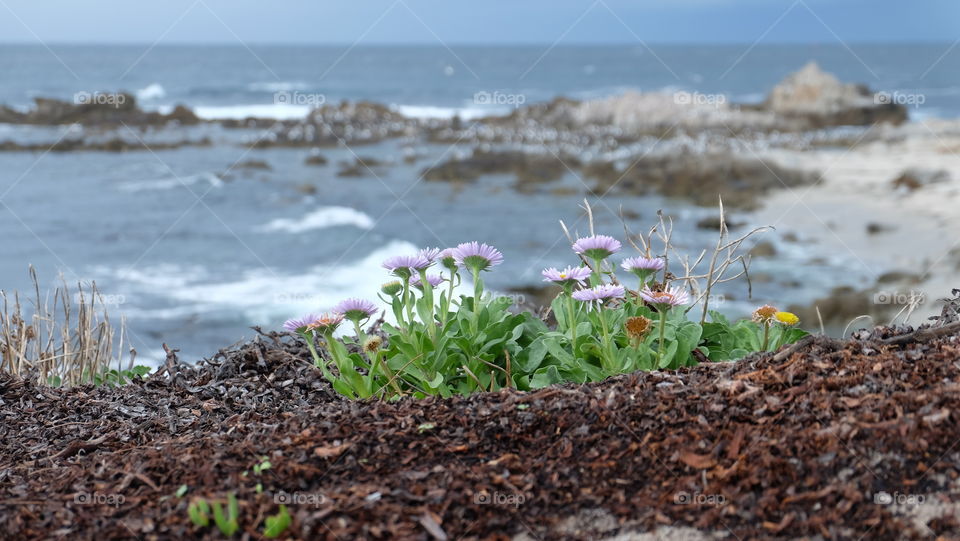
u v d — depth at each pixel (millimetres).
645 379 2807
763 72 65250
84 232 13898
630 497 2283
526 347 3398
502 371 3268
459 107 40938
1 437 3211
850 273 10617
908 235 12344
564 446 2467
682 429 2473
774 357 2811
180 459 2566
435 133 26953
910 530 2113
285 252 12352
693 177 18375
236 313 8883
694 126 25875
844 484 2234
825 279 10398
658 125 25969
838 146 22266
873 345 2830
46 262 11648
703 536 2154
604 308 3254
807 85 27797
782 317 3055
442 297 3297
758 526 2168
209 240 13352
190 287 10125
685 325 3277
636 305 3463
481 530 2193
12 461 2957
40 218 15156
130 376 4137
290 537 2145
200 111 34438
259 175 20719
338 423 2680
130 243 13023
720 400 2574
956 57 77312
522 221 15141
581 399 2670
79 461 2855
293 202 17156
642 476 2346
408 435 2572
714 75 63188
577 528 2203
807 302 9477
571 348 3279
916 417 2361
